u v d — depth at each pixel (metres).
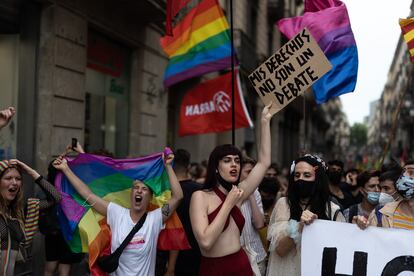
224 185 3.26
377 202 4.42
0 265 3.54
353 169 7.41
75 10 7.50
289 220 3.48
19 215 3.73
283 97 4.01
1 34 6.42
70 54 7.41
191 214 3.18
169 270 4.54
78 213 4.01
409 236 3.33
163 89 11.26
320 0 5.77
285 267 3.51
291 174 3.55
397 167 4.28
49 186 3.94
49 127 6.91
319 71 3.89
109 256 3.71
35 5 6.81
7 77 6.48
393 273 3.31
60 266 4.97
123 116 9.80
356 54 5.30
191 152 13.77
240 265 3.19
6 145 6.36
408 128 37.12
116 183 4.29
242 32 16.47
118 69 9.54
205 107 7.29
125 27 9.30
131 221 3.81
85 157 4.19
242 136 18.33
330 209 3.55
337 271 3.36
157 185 4.18
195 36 7.60
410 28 5.48
